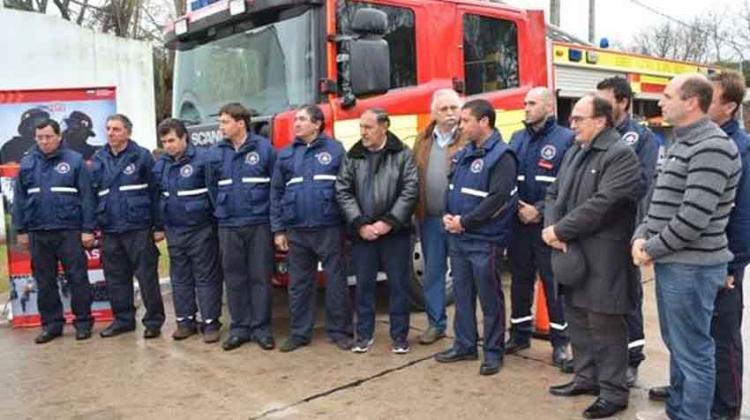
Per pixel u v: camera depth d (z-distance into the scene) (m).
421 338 5.22
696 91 3.13
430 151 5.00
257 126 5.29
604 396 3.84
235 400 4.21
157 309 5.60
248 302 5.30
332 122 5.11
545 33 6.89
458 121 4.85
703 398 3.38
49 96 6.12
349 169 4.88
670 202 3.25
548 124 4.57
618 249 3.67
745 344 5.00
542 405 4.02
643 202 4.04
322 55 5.08
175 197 5.29
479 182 4.36
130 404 4.21
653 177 4.03
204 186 5.30
